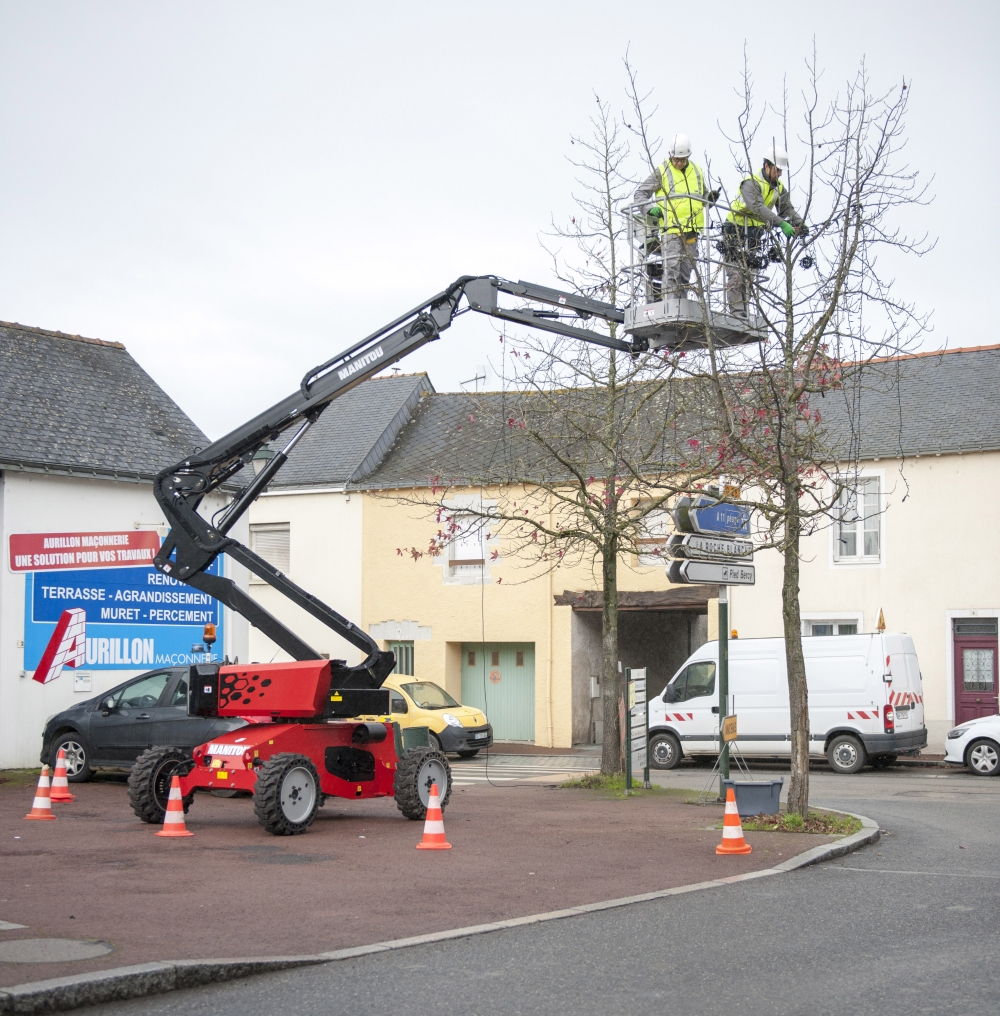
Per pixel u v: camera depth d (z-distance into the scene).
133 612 21.00
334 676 13.16
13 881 9.16
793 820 12.48
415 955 7.00
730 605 26.75
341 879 9.43
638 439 18.19
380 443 32.41
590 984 6.34
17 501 19.42
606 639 18.23
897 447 25.33
